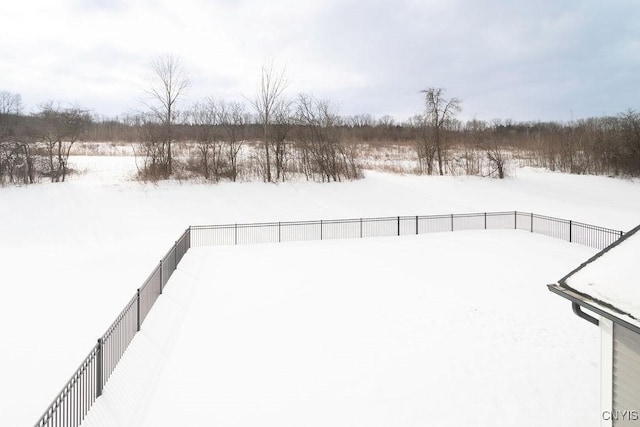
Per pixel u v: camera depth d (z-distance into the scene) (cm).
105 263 1648
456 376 786
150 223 2403
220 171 3212
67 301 1191
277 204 2822
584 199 3070
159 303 1175
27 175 2855
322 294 1262
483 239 2114
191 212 2592
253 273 1501
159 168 3114
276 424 650
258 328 1014
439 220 2612
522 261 1639
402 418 662
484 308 1130
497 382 763
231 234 2308
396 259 1706
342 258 1734
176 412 677
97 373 700
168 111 3331
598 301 506
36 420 639
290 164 3519
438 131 4016
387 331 993
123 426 634
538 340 934
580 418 655
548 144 4628
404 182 3500
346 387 754
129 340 902
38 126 3036
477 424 645
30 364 819
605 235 2111
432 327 1013
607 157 3991
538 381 764
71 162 3738
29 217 2311
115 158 4422
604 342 522
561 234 2239
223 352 889
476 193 3212
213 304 1177
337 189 3161
